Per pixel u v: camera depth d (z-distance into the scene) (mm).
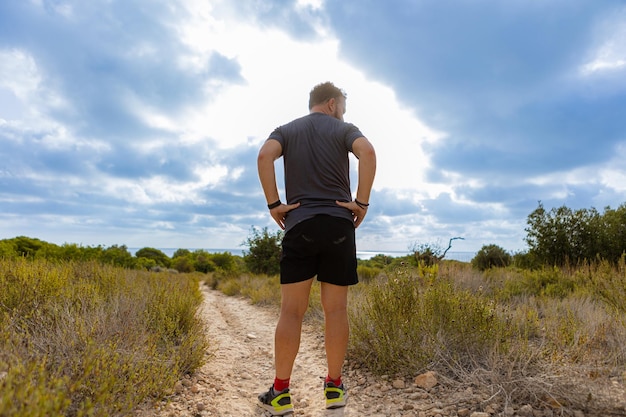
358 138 2684
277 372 2684
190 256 54688
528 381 2688
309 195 2619
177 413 2631
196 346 3836
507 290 7562
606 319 4359
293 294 2631
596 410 2391
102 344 2777
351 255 2650
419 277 5422
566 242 14234
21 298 3752
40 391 1705
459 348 3529
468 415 2549
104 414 2002
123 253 19359
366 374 3600
